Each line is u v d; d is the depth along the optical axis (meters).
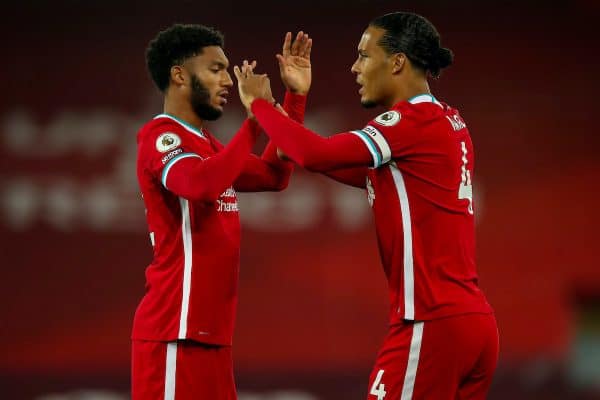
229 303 11.50
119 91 26.02
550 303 25.56
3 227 25.66
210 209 11.32
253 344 25.44
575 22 26.14
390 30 11.23
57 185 25.80
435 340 10.53
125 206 25.83
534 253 25.70
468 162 11.20
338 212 25.77
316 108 25.80
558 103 26.02
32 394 25.28
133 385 11.44
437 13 26.25
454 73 26.11
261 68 25.70
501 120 25.98
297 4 25.95
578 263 25.59
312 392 25.38
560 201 25.80
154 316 11.27
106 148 25.92
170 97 11.78
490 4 26.27
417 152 10.74
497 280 25.67
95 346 25.44
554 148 25.91
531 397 25.44
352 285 25.61
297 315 25.52
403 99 11.24
